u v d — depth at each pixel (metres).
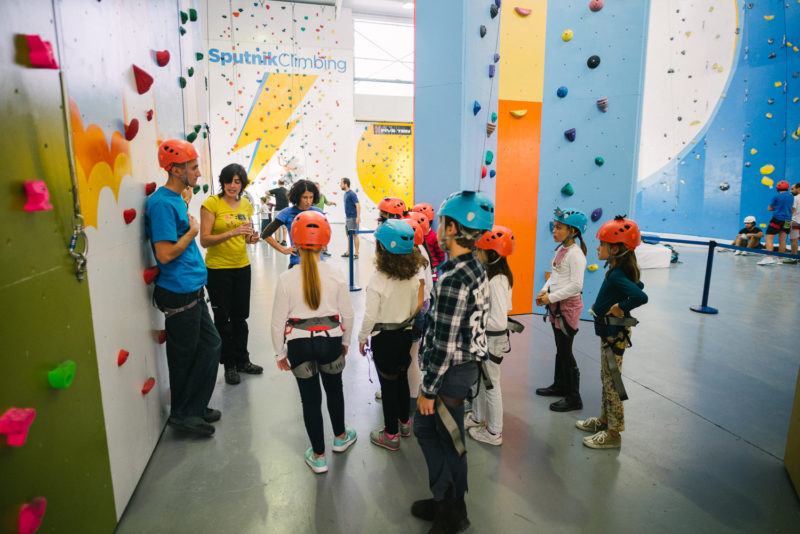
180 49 3.58
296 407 2.95
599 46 4.41
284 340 2.13
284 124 12.78
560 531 1.89
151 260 2.41
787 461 2.28
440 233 1.69
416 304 2.34
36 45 1.25
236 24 12.13
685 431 2.67
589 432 2.66
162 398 2.62
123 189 2.04
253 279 6.59
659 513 2.00
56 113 1.41
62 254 1.44
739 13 9.04
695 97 9.88
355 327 4.50
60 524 1.40
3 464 1.11
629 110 4.40
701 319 4.89
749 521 1.95
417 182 3.78
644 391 3.19
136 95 2.28
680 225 10.45
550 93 4.59
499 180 4.62
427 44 3.52
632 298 2.24
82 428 1.57
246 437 2.59
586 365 3.63
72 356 1.50
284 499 2.08
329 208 13.60
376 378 3.42
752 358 3.80
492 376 2.46
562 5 4.46
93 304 1.68
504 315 2.40
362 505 2.04
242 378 3.38
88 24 1.72
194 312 2.44
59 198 1.42
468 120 3.43
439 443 1.82
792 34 8.38
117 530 1.87
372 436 2.54
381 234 2.14
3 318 1.13
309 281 2.04
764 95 8.86
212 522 1.93
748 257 8.79
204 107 5.30
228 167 3.05
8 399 1.14
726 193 9.60
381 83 14.05
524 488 2.16
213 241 3.01
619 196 4.56
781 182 8.23
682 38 9.85
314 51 12.69
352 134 13.36
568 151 4.65
